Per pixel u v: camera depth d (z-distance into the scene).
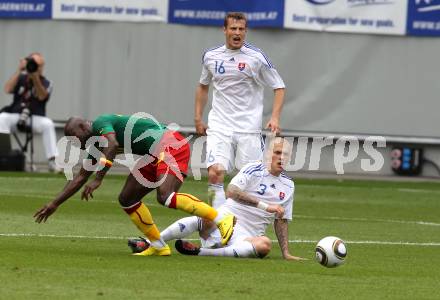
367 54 55.47
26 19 55.28
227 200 26.53
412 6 55.53
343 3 55.16
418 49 55.72
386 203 44.06
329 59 55.31
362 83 55.56
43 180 47.03
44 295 19.36
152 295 19.69
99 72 55.56
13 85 49.78
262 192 26.30
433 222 37.69
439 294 20.89
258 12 55.03
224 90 31.73
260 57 31.48
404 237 32.47
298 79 55.34
